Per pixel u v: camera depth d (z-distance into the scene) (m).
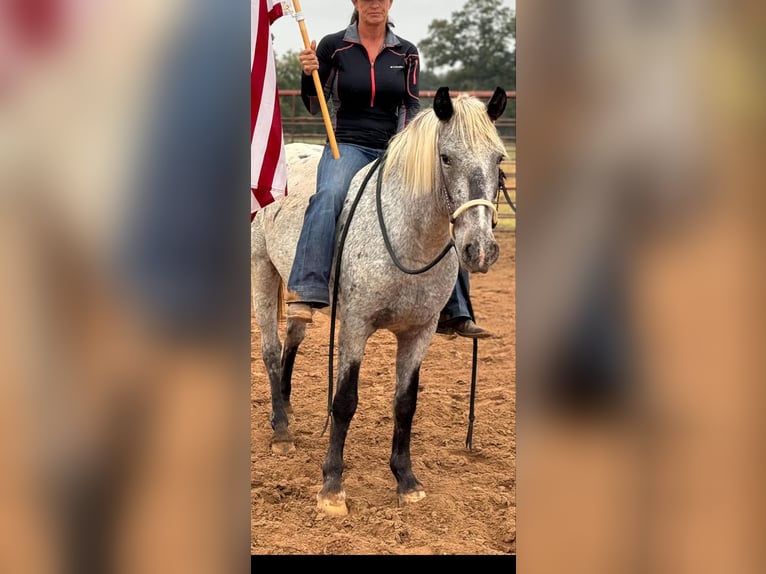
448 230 3.20
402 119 3.82
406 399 3.52
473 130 2.96
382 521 3.32
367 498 3.55
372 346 6.08
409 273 3.18
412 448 4.12
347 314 3.38
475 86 31.16
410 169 3.17
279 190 3.41
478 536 3.25
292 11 3.54
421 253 3.23
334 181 3.56
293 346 4.45
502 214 12.63
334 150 3.53
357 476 3.77
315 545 3.15
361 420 4.52
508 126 14.54
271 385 4.24
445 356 5.88
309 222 3.46
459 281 3.74
